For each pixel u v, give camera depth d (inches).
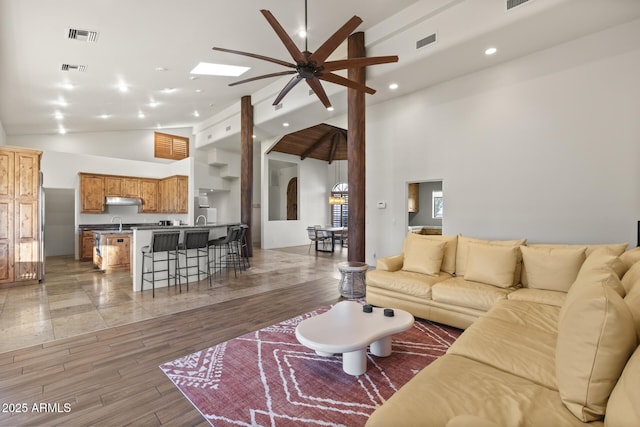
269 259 313.6
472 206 197.3
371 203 254.8
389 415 49.1
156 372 93.0
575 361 49.5
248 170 311.0
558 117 164.2
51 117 274.8
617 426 38.5
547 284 117.1
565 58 160.7
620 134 147.4
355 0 161.0
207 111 338.0
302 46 194.9
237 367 96.0
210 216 385.7
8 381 87.8
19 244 195.9
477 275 129.5
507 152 182.1
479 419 38.9
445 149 209.5
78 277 223.3
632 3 129.6
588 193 156.6
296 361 99.7
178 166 345.1
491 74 186.7
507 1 143.4
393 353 105.7
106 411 75.2
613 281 69.0
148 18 151.8
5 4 128.0
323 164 489.7
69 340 115.6
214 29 168.6
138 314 144.9
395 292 142.6
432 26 168.4
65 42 162.1
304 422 71.2
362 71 195.2
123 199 315.0
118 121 317.4
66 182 296.4
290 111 264.2
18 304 159.0
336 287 197.5
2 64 175.2
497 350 70.0
